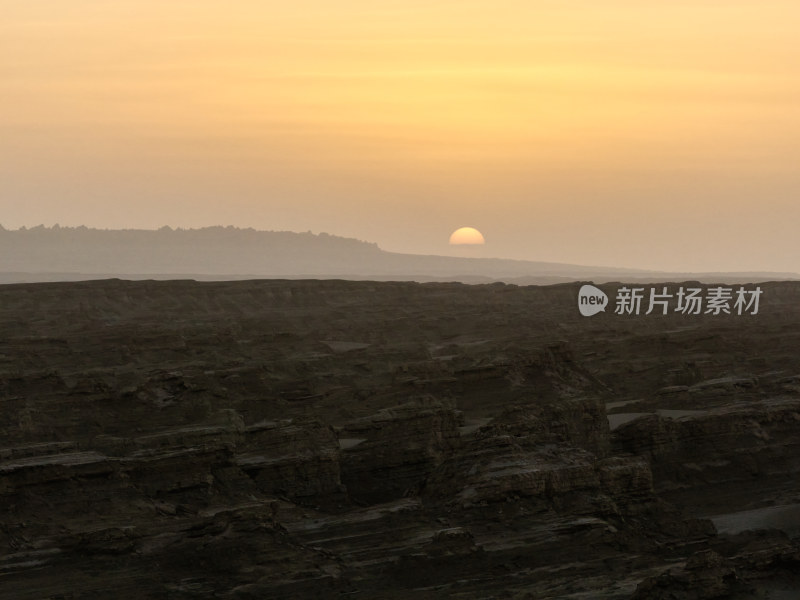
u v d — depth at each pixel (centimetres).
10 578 6800
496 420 9081
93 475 7575
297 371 12638
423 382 11031
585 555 7519
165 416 9069
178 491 7856
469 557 7375
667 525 8244
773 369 13862
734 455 10388
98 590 6712
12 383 9344
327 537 7625
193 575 6956
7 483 7288
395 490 8969
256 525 7406
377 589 6956
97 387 9044
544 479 8081
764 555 6662
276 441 8750
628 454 9712
